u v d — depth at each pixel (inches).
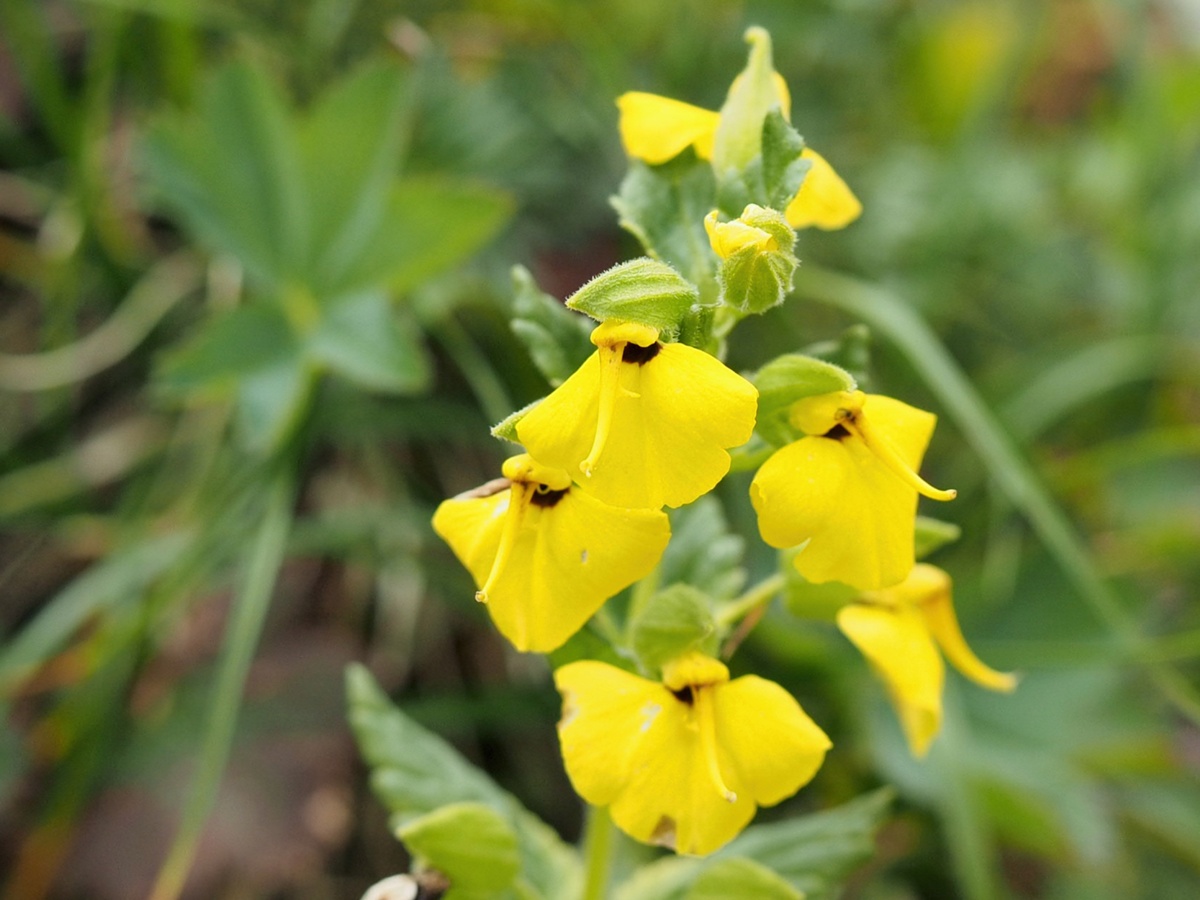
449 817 4.9
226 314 6.8
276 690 7.3
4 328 8.0
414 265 6.8
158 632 6.9
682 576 5.3
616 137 8.2
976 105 9.3
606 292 4.0
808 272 7.5
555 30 8.5
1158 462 8.5
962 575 7.8
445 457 8.0
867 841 5.4
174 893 5.8
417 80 7.9
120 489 7.8
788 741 4.3
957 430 8.2
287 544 7.1
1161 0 12.1
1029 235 9.0
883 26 9.9
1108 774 7.5
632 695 4.4
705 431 3.9
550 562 4.3
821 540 4.2
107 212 7.9
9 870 6.7
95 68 7.5
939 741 6.7
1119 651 6.7
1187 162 9.7
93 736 6.8
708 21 8.9
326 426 7.4
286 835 6.9
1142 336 8.8
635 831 4.3
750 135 4.4
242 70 7.0
